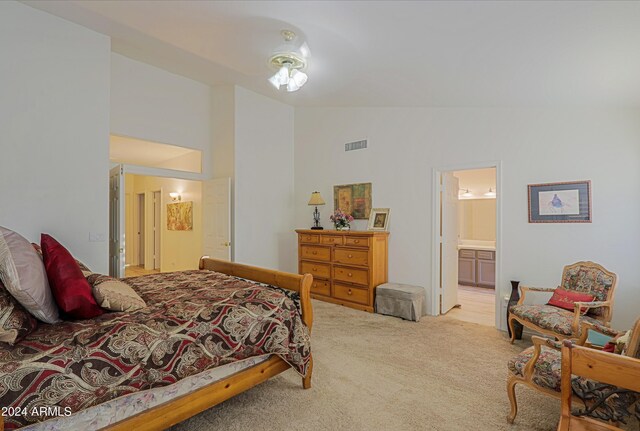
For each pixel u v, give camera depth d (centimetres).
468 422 194
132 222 862
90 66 342
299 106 565
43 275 163
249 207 508
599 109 312
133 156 684
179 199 685
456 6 198
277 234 551
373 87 388
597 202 313
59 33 323
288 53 297
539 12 189
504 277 365
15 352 134
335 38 274
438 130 420
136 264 866
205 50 365
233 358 187
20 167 303
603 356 131
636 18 177
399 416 200
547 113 341
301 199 569
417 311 395
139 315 175
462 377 250
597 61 229
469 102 374
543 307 294
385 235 451
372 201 480
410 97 398
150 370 155
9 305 146
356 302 441
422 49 265
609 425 137
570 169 328
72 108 332
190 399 174
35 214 311
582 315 271
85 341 146
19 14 300
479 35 227
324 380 245
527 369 186
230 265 309
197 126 495
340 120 520
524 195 354
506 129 367
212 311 189
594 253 315
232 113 489
